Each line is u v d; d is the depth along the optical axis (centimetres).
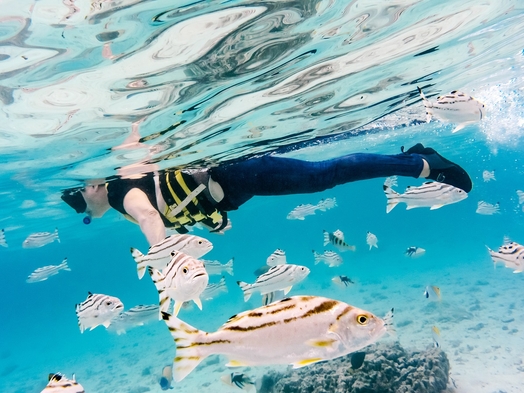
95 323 121
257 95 190
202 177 135
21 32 100
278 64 160
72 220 648
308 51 156
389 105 302
